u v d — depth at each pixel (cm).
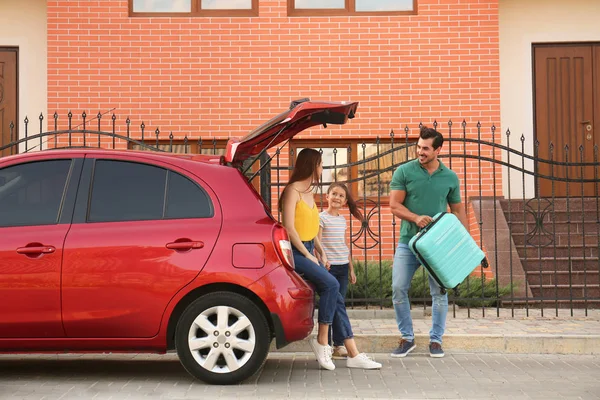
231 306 634
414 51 1295
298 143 1308
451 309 1032
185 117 1286
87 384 645
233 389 625
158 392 612
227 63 1291
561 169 1371
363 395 606
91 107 1279
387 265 1070
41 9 1362
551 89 1388
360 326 895
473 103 1291
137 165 657
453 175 775
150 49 1286
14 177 656
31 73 1358
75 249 633
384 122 1295
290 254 649
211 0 1303
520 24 1392
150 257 632
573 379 673
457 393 615
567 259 1126
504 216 1193
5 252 633
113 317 629
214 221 641
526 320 932
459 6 1296
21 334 632
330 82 1292
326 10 1305
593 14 1391
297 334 636
